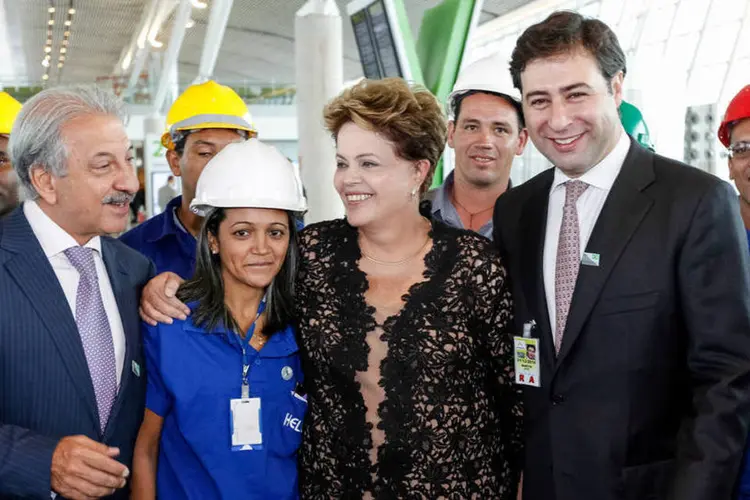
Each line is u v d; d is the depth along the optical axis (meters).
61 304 1.76
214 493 1.92
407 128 1.81
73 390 1.75
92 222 1.79
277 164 1.93
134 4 21.08
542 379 1.88
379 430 1.87
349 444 1.87
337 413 1.91
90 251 1.88
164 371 1.91
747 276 1.68
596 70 1.74
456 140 3.11
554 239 1.94
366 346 1.88
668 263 1.71
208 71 19.56
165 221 3.01
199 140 2.99
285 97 18.84
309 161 6.79
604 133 1.78
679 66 5.82
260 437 1.92
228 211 1.89
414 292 1.90
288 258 1.99
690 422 1.69
